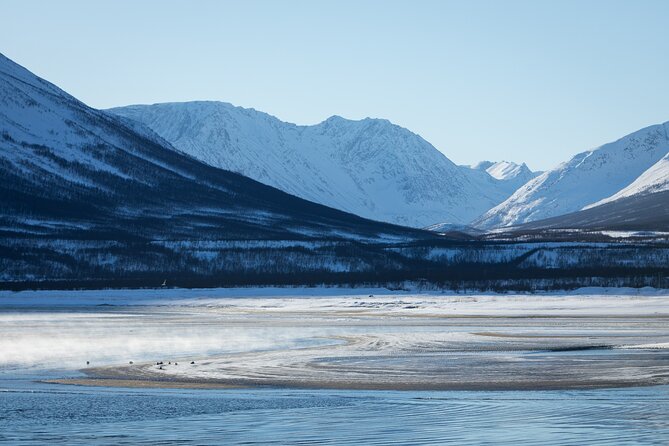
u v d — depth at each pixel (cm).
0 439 5294
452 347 9944
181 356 9288
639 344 9856
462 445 5091
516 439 5203
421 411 6019
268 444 5166
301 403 6362
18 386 7250
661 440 5153
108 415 5950
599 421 5625
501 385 7075
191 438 5316
